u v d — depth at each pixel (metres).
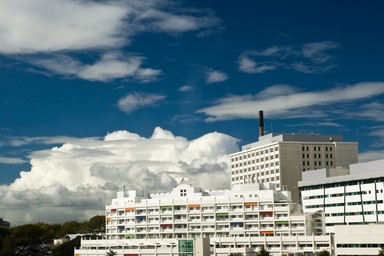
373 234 195.50
